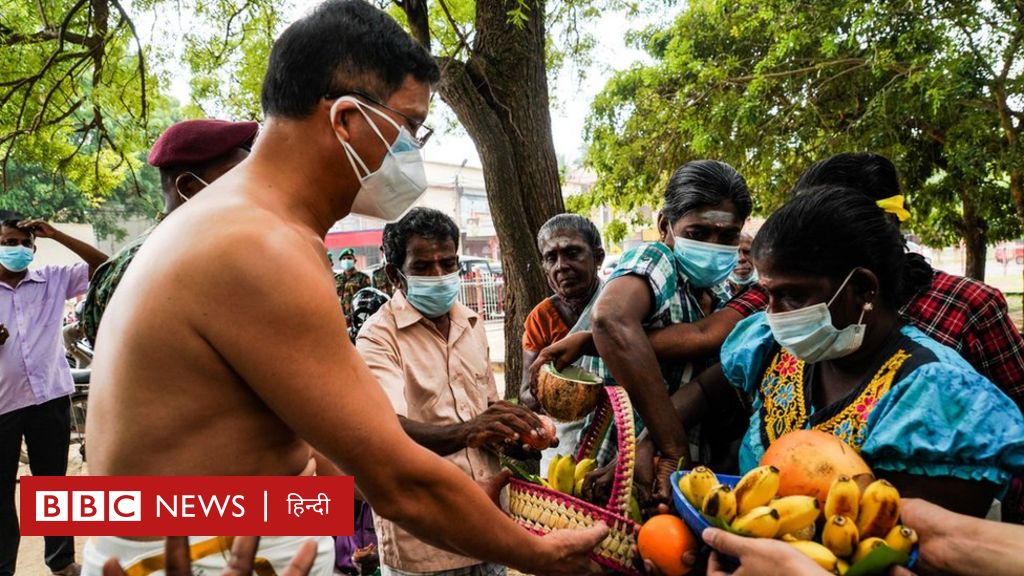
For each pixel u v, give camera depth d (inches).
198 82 253.8
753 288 80.4
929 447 47.5
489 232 1288.1
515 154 178.4
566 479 68.9
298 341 41.3
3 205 761.0
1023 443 46.3
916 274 69.7
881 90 287.6
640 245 78.8
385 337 85.8
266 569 46.7
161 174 75.5
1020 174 277.1
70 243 144.2
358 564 104.0
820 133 344.8
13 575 139.7
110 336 44.8
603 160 431.8
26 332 141.3
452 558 82.0
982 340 69.5
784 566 42.0
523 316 178.1
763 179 379.9
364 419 42.9
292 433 47.9
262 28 234.5
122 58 246.2
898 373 53.1
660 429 66.4
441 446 77.2
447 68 168.1
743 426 78.8
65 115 228.2
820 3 308.2
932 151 343.9
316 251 46.4
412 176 52.6
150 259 43.5
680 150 401.4
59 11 259.6
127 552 44.8
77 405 234.4
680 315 79.6
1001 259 1186.0
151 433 42.7
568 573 54.6
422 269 86.8
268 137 49.1
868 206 54.3
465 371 90.0
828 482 47.9
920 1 263.7
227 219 42.6
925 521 45.9
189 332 41.4
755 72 330.3
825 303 53.5
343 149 49.2
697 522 48.8
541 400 75.8
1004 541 42.6
